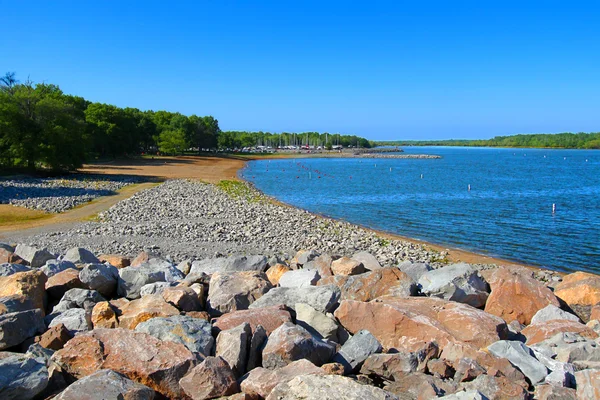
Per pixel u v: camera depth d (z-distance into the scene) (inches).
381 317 366.3
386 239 1218.0
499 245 1192.8
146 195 1969.7
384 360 307.1
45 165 2755.9
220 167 4387.3
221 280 450.3
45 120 2637.8
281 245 1069.1
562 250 1142.3
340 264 544.7
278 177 3533.5
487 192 2488.9
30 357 279.7
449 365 303.0
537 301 423.2
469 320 353.4
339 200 2142.0
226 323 351.6
